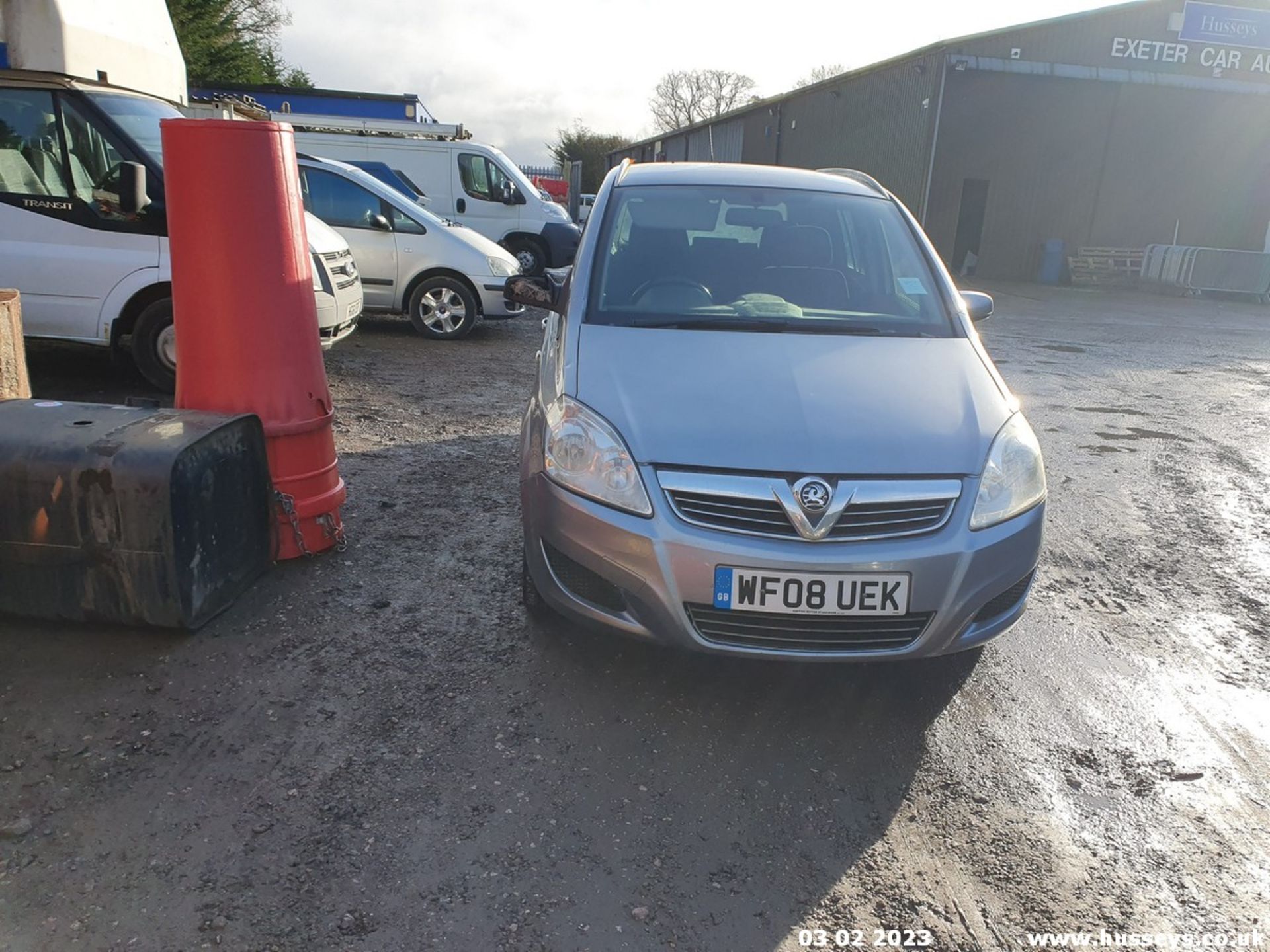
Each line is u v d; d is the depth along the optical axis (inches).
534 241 582.9
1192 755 118.0
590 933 85.0
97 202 240.5
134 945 80.8
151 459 122.0
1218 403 338.3
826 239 164.2
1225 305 775.7
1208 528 203.5
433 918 85.6
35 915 83.4
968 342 145.3
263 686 120.9
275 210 141.6
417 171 570.9
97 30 240.1
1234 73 936.3
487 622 141.3
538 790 104.3
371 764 106.8
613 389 121.1
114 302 243.9
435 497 195.2
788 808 103.9
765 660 109.9
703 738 115.9
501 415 269.4
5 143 236.5
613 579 111.2
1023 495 117.3
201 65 1054.4
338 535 161.8
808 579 106.1
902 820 103.0
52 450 122.7
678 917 87.6
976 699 128.0
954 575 108.9
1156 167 954.7
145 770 103.4
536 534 120.6
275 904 86.3
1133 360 431.5
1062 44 890.7
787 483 108.0
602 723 117.6
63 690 117.3
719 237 161.8
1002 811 105.3
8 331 165.3
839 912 89.4
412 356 348.8
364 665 127.3
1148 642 148.6
